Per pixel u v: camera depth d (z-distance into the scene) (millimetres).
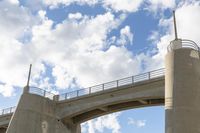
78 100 43906
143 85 38125
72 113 43875
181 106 29719
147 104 40000
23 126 42250
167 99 31219
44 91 45844
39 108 43875
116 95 40250
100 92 41719
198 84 31172
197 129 29047
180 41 33250
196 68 31828
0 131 53625
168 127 29734
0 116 52094
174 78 31344
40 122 43406
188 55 32031
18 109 43562
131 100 38969
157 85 36844
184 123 29000
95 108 42281
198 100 30406
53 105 45438
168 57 32938
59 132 44094
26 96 44219
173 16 34844
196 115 29578
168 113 30359
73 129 46094
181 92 30359
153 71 37594
